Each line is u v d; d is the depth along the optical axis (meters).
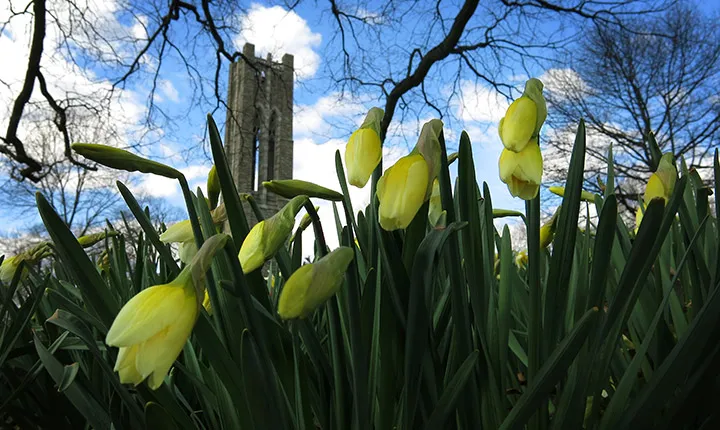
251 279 0.85
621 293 0.73
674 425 0.82
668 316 1.28
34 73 9.46
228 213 0.80
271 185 0.77
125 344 0.55
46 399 1.22
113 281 1.35
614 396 0.82
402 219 0.68
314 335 0.82
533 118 0.78
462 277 0.83
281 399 0.68
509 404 1.07
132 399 0.82
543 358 0.83
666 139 15.59
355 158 0.77
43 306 1.45
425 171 0.70
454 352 0.89
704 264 1.01
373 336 0.83
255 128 12.90
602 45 14.86
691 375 0.82
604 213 0.76
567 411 0.79
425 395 0.81
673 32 14.47
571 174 0.83
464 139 0.84
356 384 0.71
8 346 1.13
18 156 10.40
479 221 0.84
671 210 0.79
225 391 0.86
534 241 0.82
